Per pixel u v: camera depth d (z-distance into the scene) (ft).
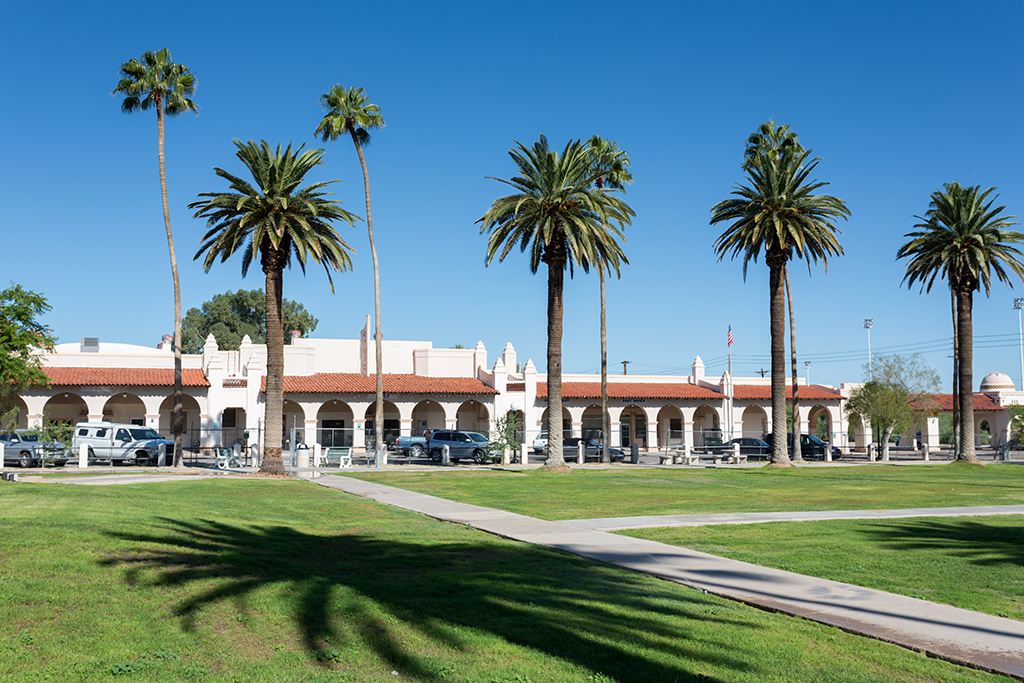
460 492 87.40
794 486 100.63
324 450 144.46
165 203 133.59
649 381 214.69
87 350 197.06
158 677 22.67
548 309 127.34
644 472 131.13
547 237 119.14
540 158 120.67
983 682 22.76
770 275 143.13
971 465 154.51
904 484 104.99
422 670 23.30
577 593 32.86
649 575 38.11
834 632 28.02
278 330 111.86
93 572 31.78
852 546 47.96
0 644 24.34
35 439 129.39
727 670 23.45
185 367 176.96
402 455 177.17
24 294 116.37
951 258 156.46
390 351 199.82
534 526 55.98
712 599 32.94
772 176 137.28
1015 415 199.72
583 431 213.87
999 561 42.98
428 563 39.14
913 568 40.78
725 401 208.03
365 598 30.68
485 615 28.84
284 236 113.91
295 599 30.12
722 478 116.88
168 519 46.34
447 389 186.19
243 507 63.52
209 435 167.84
